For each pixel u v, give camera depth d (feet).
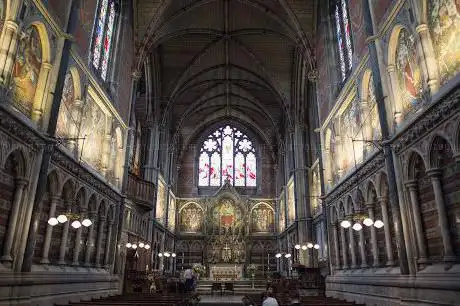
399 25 43.70
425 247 38.63
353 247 61.36
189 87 132.87
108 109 68.59
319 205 102.27
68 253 53.21
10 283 36.52
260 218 157.89
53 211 47.21
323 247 97.55
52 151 44.47
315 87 86.99
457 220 33.50
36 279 40.91
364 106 55.93
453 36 33.91
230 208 153.48
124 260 78.89
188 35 112.37
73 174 52.44
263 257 151.12
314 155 111.86
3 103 35.76
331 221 74.02
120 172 76.95
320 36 84.17
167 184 138.41
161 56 119.55
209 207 153.38
